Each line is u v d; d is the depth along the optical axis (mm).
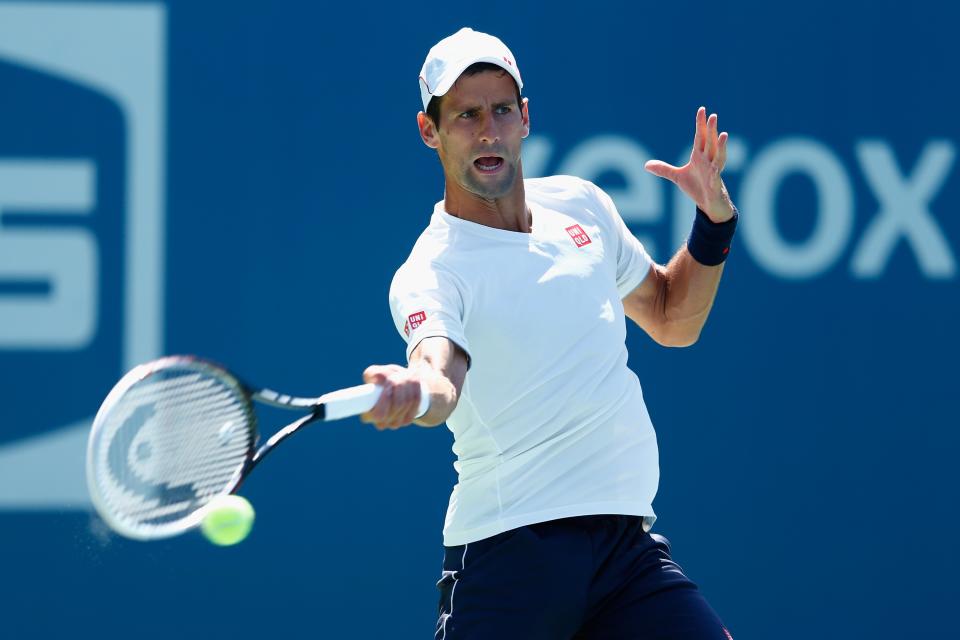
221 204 21453
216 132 21500
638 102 21875
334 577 21344
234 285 21391
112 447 9125
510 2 21797
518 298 11633
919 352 22062
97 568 21109
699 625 11508
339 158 21625
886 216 22094
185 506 9711
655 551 11938
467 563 11797
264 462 21297
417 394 9891
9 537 21062
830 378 22016
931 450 22062
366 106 21672
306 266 21500
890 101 22156
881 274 22094
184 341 21328
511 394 11641
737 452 21875
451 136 11844
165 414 9555
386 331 21547
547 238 12016
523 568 11508
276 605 21250
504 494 11672
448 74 11664
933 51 22203
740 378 21938
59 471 21188
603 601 11758
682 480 21781
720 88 22000
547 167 21734
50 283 21266
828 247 22078
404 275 11727
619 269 13039
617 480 11734
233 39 21578
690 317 13414
